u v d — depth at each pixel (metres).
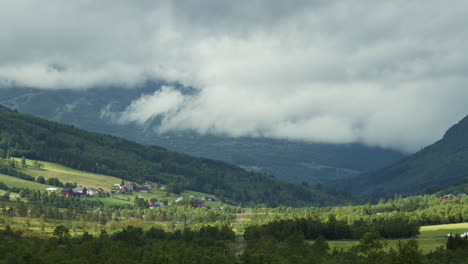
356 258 193.62
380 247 155.00
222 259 193.25
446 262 178.38
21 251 183.25
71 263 173.62
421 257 150.00
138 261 191.12
